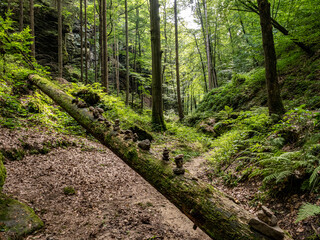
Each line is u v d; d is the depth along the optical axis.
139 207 3.39
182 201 1.74
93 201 3.42
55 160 4.79
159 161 2.18
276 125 4.02
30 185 3.47
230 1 7.64
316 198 2.29
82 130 7.36
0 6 13.27
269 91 5.02
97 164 5.21
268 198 2.89
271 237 1.23
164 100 29.05
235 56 16.75
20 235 2.22
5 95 6.11
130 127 8.10
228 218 1.44
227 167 4.50
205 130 10.74
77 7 22.20
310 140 2.88
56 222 2.67
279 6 7.91
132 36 23.38
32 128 5.73
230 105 11.45
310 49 7.58
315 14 6.53
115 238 2.49
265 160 3.15
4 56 7.36
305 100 5.94
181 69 26.98
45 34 15.29
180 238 2.62
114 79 27.08
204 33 20.25
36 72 8.13
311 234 1.97
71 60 21.08
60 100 4.82
